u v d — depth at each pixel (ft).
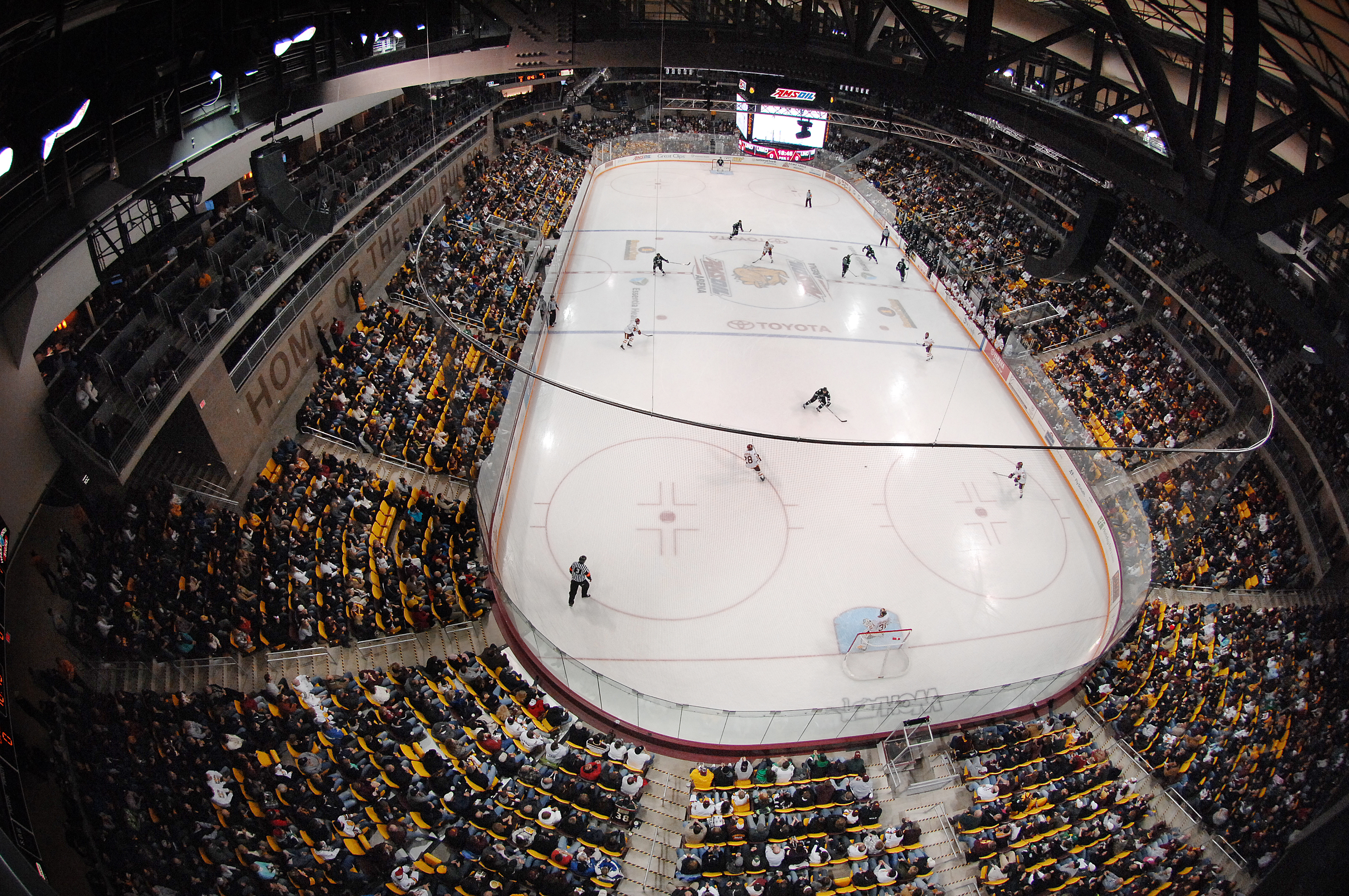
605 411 96.89
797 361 111.55
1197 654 66.90
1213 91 62.54
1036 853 49.60
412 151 119.85
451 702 54.75
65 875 33.78
